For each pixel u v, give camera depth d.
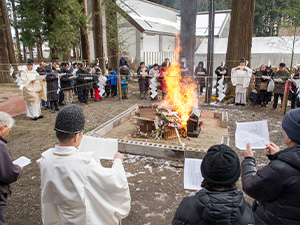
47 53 37.91
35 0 13.77
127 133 6.89
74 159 1.80
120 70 12.05
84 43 16.98
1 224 2.53
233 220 1.42
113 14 15.54
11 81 16.69
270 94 9.99
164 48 24.38
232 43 11.13
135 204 3.89
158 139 6.29
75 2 14.86
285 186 1.63
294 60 15.07
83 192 1.76
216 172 1.50
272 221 1.72
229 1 26.33
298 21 9.74
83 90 10.70
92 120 8.30
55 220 1.88
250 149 2.19
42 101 9.92
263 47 15.91
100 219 1.85
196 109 6.75
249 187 1.77
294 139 1.78
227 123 7.33
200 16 22.28
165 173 4.80
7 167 2.39
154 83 10.96
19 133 7.21
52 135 7.04
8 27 17.50
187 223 1.56
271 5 25.70
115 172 1.89
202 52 17.44
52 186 1.78
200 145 5.94
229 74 11.33
